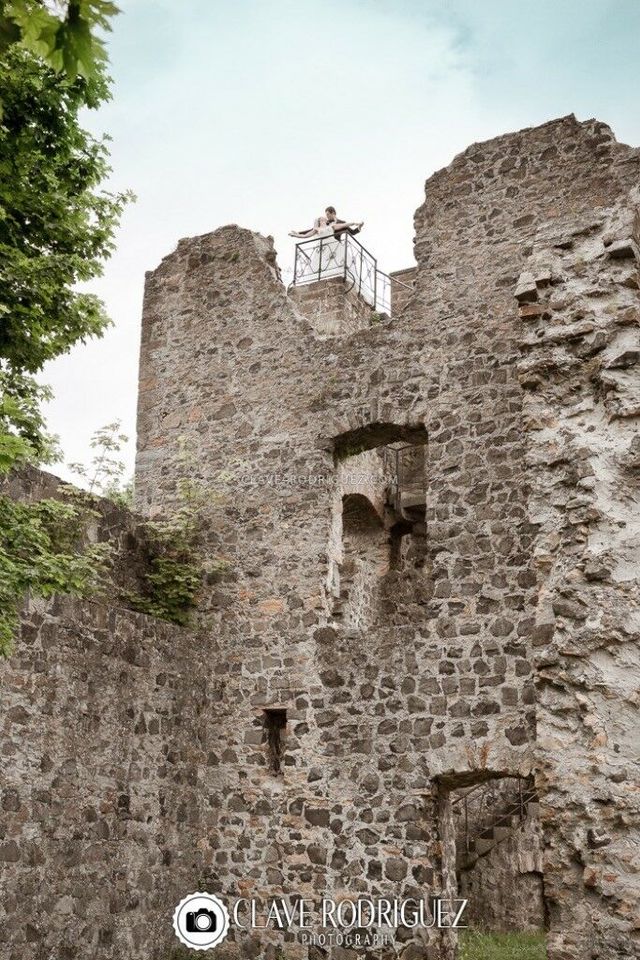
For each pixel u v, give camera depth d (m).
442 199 13.53
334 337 13.75
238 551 13.52
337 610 13.19
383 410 13.07
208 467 14.19
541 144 13.12
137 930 11.23
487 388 12.45
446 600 11.86
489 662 11.41
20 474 11.62
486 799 15.12
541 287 8.76
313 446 13.45
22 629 10.37
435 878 11.07
